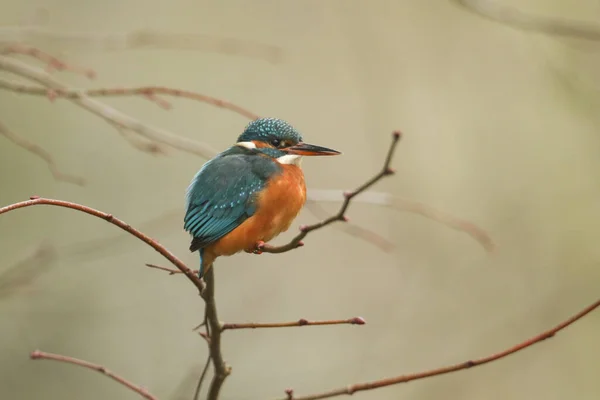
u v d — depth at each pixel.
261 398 11.31
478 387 11.27
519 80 12.21
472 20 12.02
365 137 12.53
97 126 12.52
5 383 11.20
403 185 11.94
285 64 12.81
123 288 12.08
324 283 12.22
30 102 12.12
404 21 12.20
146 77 12.57
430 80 12.20
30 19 9.56
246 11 12.93
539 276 11.70
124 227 5.17
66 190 12.02
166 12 12.81
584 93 10.62
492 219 11.89
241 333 11.83
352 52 12.63
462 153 12.09
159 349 11.78
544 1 11.68
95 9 12.52
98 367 6.18
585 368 11.40
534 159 12.08
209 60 12.80
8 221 11.67
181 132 12.38
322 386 11.40
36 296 11.38
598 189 11.84
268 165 7.61
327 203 12.16
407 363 11.51
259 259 12.36
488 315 11.66
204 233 7.29
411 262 11.88
